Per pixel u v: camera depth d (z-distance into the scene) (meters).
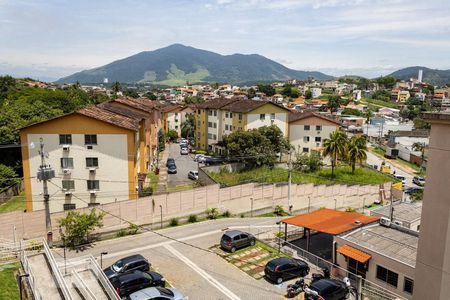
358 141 62.62
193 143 97.25
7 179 46.91
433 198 14.82
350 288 24.22
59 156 39.53
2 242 29.31
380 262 24.75
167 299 20.80
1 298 19.16
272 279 25.66
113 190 40.72
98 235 33.00
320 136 73.62
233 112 71.12
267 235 35.91
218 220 40.09
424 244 15.21
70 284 21.38
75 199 40.28
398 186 58.62
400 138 99.69
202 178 53.25
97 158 40.09
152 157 64.81
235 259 29.64
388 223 29.89
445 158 14.34
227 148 63.03
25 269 20.81
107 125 39.72
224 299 23.55
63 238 30.88
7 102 74.75
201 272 27.23
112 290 19.83
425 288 15.27
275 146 63.62
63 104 79.06
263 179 54.09
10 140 52.16
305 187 48.62
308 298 22.70
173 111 112.06
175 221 37.78
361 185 54.62
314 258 29.22
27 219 30.73
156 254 30.33
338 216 33.53
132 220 35.53
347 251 26.22
